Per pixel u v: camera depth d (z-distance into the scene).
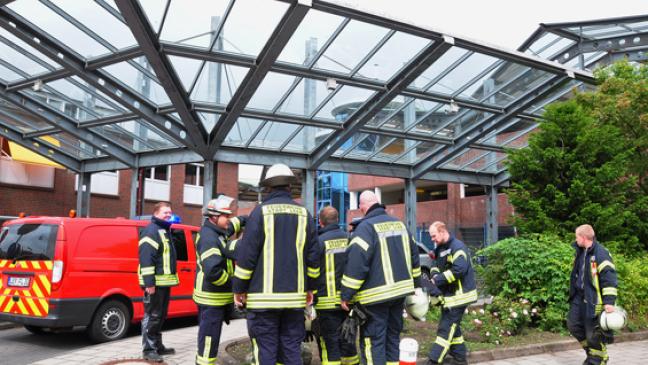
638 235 13.34
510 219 12.59
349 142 16.81
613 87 14.20
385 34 11.16
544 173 12.31
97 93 13.12
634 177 12.69
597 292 6.18
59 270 7.68
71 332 9.25
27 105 14.05
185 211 26.19
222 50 10.80
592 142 12.02
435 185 33.84
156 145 16.09
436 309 9.54
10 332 9.27
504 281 9.80
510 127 17.94
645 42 18.69
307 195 16.89
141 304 8.68
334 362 5.60
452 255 6.27
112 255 8.36
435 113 15.38
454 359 6.34
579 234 6.36
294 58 11.57
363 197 5.50
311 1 9.43
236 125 14.56
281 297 4.41
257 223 4.46
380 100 13.37
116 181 23.42
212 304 5.41
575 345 8.16
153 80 12.12
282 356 4.59
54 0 9.76
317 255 4.74
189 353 7.04
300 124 14.47
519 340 8.16
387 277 5.17
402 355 3.70
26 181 20.25
